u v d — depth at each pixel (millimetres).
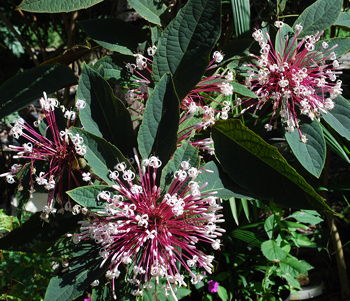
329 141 542
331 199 937
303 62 468
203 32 396
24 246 445
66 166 406
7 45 1005
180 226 365
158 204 365
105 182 399
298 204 396
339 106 475
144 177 369
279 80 458
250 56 483
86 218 421
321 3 499
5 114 455
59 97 750
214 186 417
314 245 795
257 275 805
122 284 412
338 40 501
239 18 518
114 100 387
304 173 636
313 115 442
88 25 481
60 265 439
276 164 396
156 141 379
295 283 732
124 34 489
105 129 394
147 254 379
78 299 654
